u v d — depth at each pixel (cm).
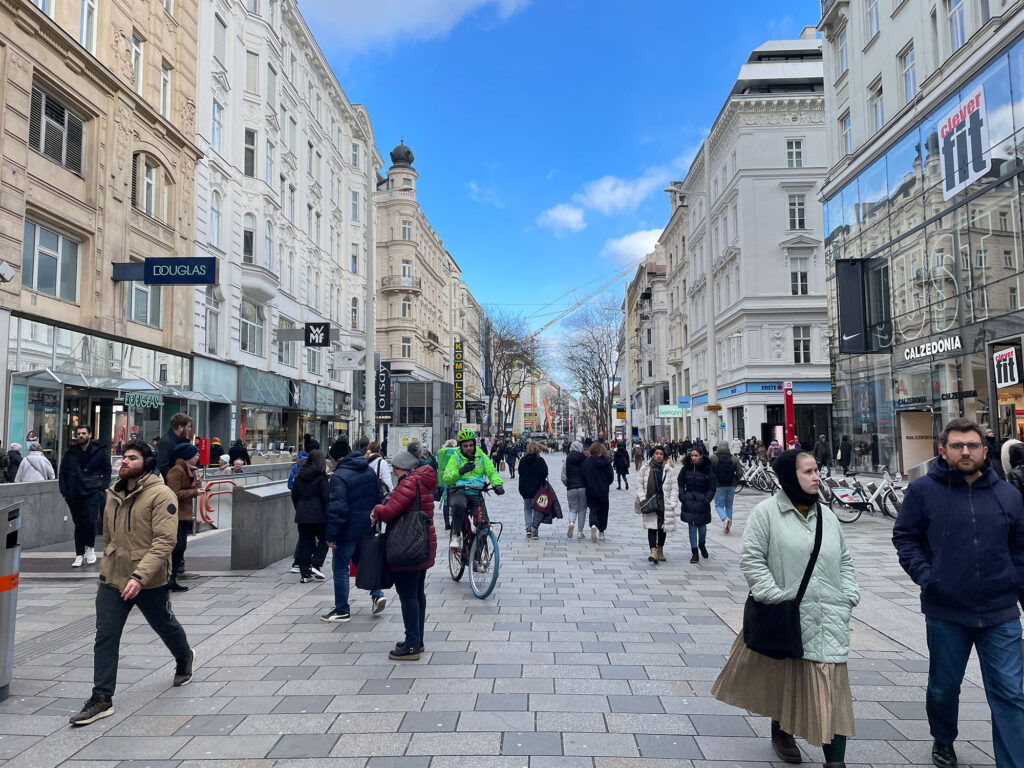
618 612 691
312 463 833
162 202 2167
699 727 406
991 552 331
